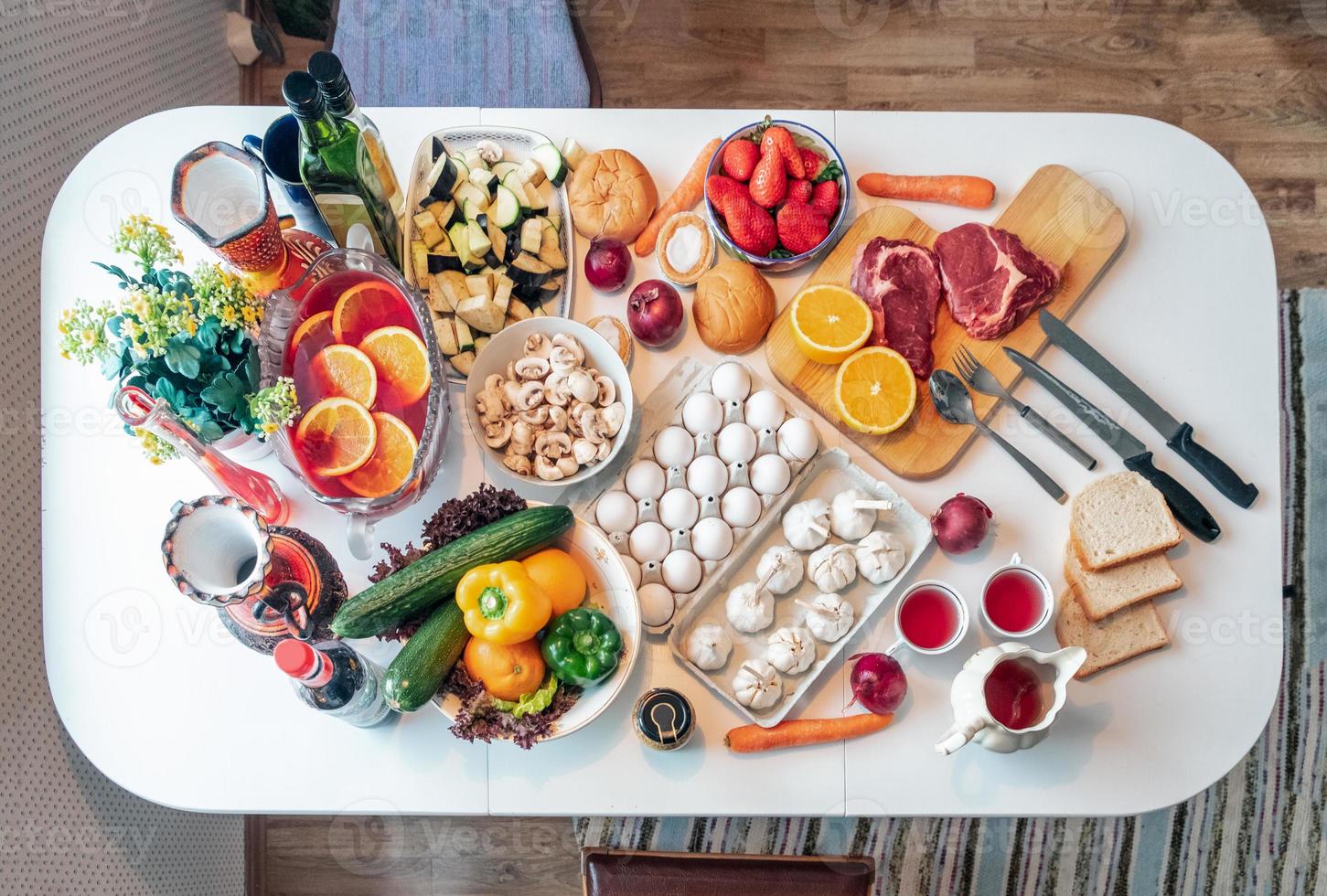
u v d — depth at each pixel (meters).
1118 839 1.94
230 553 1.10
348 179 1.07
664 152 1.34
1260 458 1.28
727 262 1.26
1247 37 2.19
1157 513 1.23
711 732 1.20
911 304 1.27
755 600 1.19
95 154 1.34
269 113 1.36
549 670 1.09
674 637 1.19
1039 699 1.12
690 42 2.20
